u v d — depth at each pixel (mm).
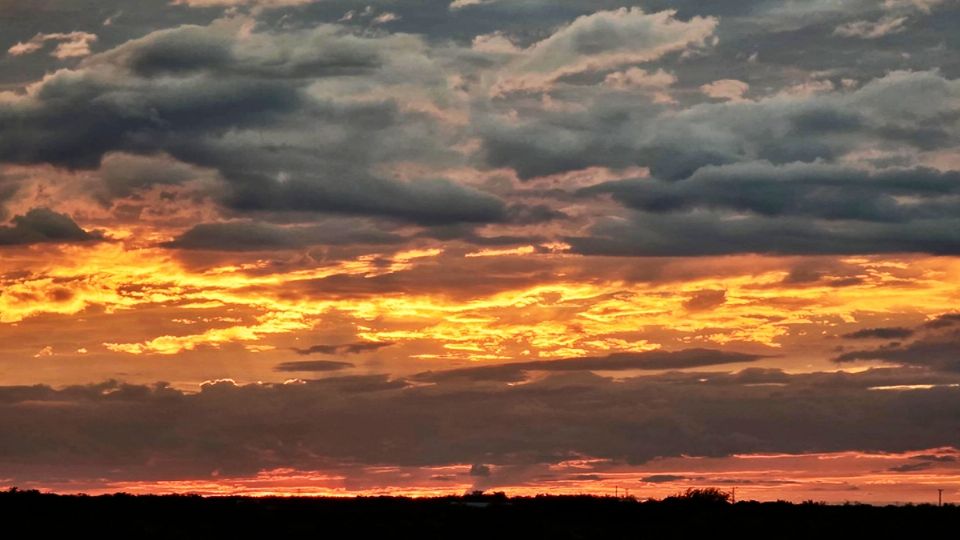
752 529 92000
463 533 87375
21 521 84750
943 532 91438
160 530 84125
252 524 88875
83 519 86625
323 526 88750
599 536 87500
